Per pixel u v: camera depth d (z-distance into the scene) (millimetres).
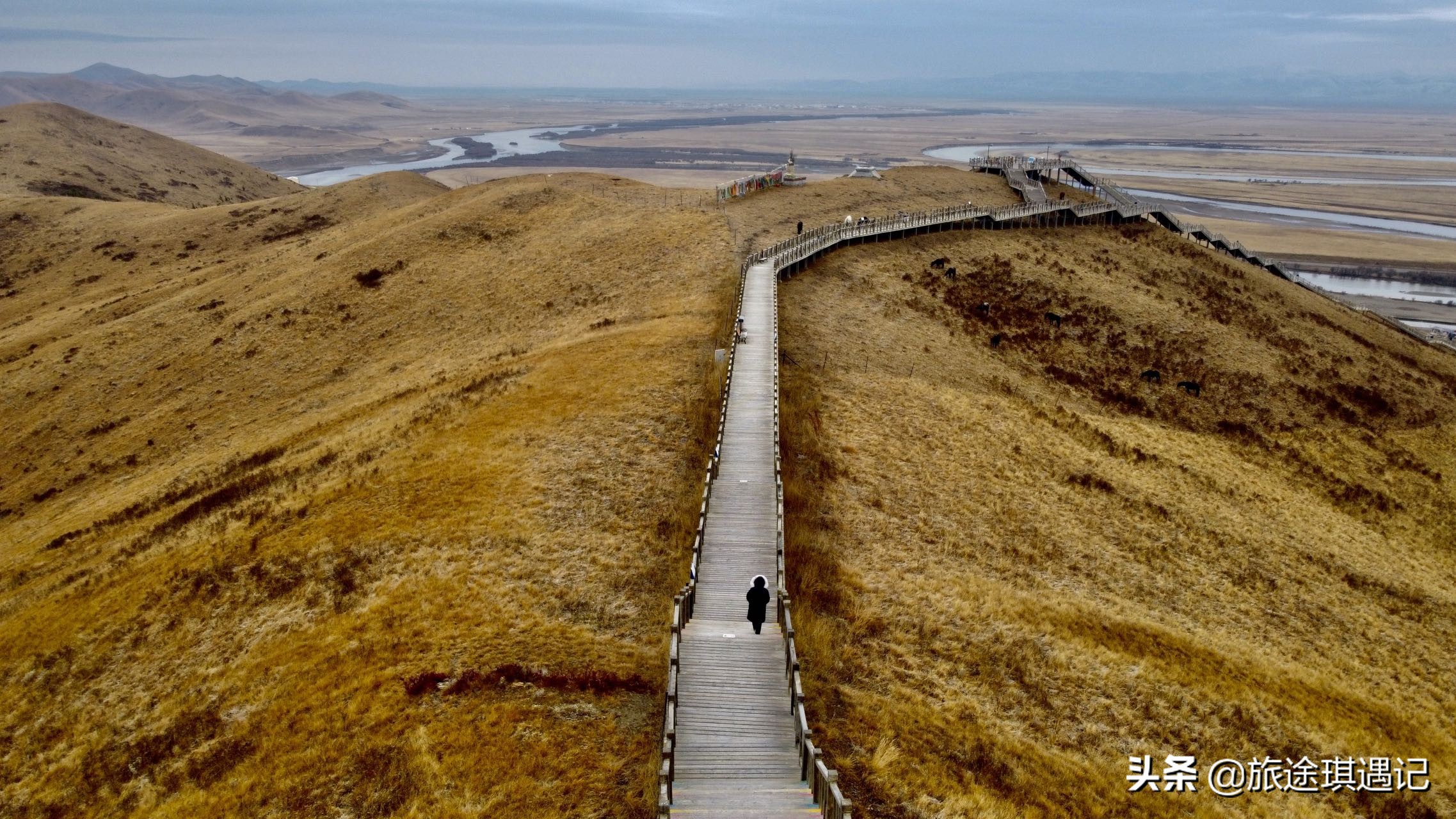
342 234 93500
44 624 29344
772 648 21625
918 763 19172
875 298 60250
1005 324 61625
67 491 50156
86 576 32844
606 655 22453
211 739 21281
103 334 69438
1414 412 59719
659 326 50125
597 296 61906
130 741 22062
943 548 31281
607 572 26562
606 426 36625
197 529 34031
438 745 19203
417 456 35594
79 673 25656
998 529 34031
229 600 27531
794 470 33719
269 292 73688
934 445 40000
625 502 30766
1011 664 24875
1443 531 46156
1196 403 56125
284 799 18328
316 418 51438
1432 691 30234
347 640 23938
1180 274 79438
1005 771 19922
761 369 42375
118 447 53938
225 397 58219
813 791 16641
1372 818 22312
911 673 23281
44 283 101188
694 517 28953
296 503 33531
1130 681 25438
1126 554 34688
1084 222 90000
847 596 26234
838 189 95625
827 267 64625
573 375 43312
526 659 22156
